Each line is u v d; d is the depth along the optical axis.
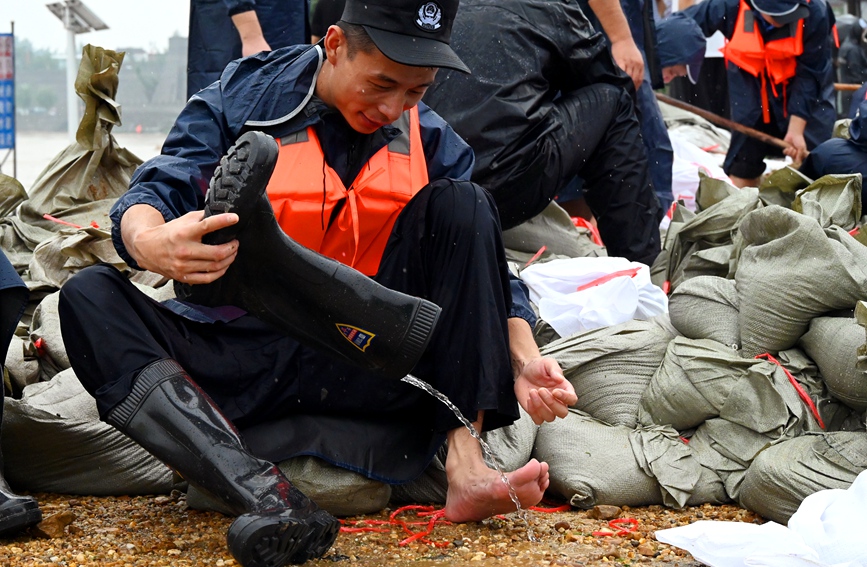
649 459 3.17
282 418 2.91
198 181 2.80
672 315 3.76
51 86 22.00
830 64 7.43
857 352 3.06
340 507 2.86
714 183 4.58
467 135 4.14
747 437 3.24
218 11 5.98
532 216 4.48
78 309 2.56
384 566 2.51
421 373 2.90
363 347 2.60
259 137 2.36
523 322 3.03
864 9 11.23
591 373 3.54
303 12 6.09
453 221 2.87
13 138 9.15
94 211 4.37
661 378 3.44
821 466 2.93
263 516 2.28
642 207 4.66
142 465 3.07
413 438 2.98
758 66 7.44
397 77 2.71
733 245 4.01
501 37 4.27
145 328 2.60
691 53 7.59
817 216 3.83
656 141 5.91
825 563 2.42
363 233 2.97
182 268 2.41
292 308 2.58
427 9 2.71
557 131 4.34
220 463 2.41
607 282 3.90
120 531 2.73
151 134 17.56
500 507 2.79
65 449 3.05
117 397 2.49
